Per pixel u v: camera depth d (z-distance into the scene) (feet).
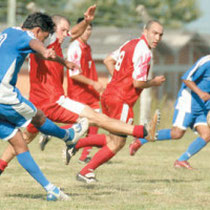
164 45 221.87
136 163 76.18
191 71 67.87
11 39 43.50
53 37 53.72
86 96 77.66
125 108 55.57
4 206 44.32
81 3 323.78
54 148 92.48
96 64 207.92
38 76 52.65
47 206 44.09
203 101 70.13
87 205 44.86
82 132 48.32
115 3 351.05
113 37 234.99
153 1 383.65
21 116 44.62
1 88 43.45
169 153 90.53
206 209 44.86
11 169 67.62
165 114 115.65
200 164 77.66
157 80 55.06
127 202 46.88
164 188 55.16
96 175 63.62
